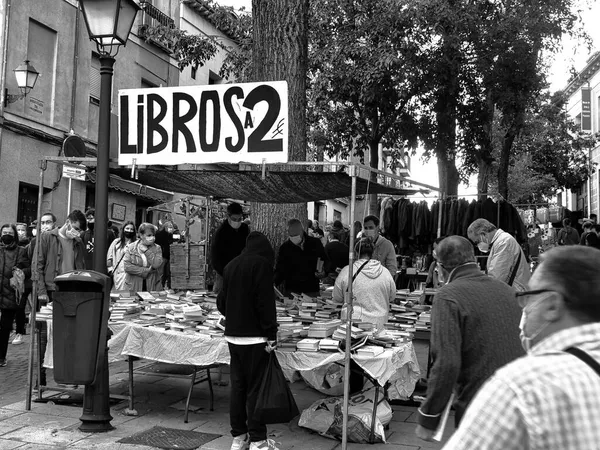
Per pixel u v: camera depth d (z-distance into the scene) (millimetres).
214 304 9281
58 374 7547
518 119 19797
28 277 11430
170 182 9156
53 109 21391
